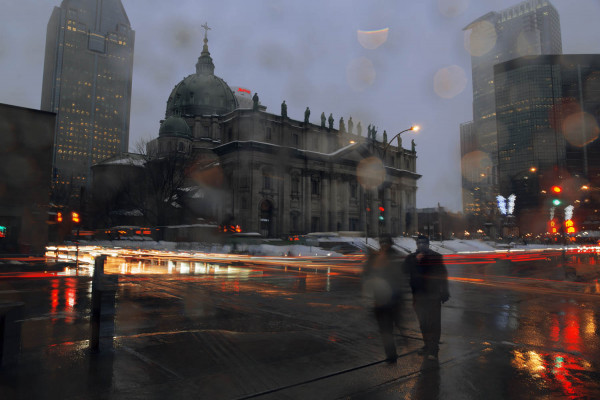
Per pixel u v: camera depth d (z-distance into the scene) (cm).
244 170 6988
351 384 445
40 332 663
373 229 8575
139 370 476
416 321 782
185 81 10600
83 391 411
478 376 476
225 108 10531
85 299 1000
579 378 474
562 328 741
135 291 1157
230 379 454
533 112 18225
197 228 5706
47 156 3023
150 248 4969
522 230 13312
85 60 18612
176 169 6494
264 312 862
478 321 802
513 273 2016
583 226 9575
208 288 1238
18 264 1956
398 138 10125
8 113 2881
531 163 17925
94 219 7325
